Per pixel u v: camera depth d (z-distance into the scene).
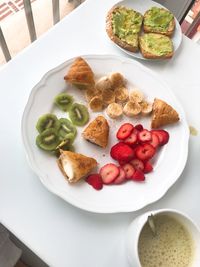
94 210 0.34
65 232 0.34
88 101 0.40
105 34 0.44
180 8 0.60
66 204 0.35
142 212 0.36
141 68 0.42
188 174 0.39
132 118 0.41
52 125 0.37
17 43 0.63
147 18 0.45
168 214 0.34
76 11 0.45
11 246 0.48
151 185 0.37
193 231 0.33
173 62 0.44
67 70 0.40
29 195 0.35
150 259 0.33
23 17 0.65
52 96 0.39
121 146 0.38
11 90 0.39
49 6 0.66
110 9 0.45
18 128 0.38
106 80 0.41
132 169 0.37
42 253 0.33
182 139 0.40
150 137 0.39
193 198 0.38
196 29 0.66
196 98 0.43
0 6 0.66
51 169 0.36
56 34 0.43
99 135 0.38
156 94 0.42
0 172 0.36
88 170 0.36
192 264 0.33
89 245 0.34
